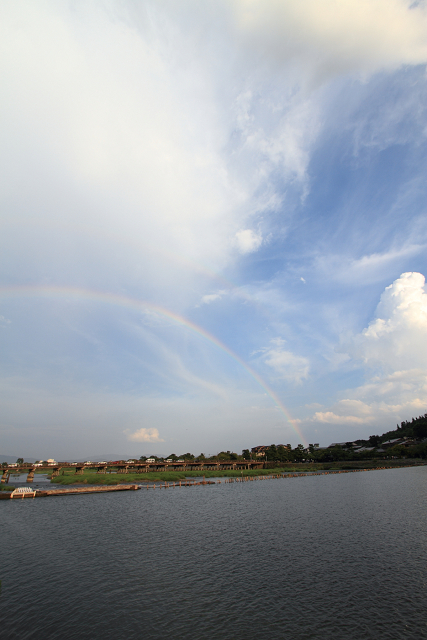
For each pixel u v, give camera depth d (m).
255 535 45.28
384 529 46.50
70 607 25.83
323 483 110.25
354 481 113.19
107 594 27.94
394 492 82.38
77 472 151.00
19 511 63.03
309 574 31.69
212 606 25.95
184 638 21.95
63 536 45.22
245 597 27.33
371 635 22.11
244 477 134.00
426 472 144.12
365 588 28.58
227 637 22.02
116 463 168.25
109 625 23.42
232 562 34.97
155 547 40.22
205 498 80.44
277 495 83.81
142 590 28.64
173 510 64.31
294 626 23.20
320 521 52.62
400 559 35.00
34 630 22.83
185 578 31.05
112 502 74.38
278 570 32.69
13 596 27.56
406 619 23.89
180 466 188.25
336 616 24.42
